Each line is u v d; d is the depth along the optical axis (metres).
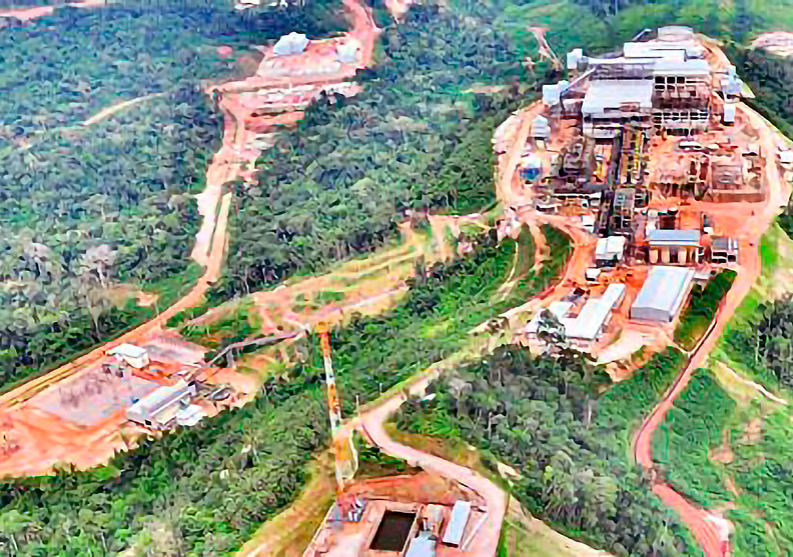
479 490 194.75
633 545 185.00
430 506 190.38
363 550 184.25
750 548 192.12
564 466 198.12
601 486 193.75
